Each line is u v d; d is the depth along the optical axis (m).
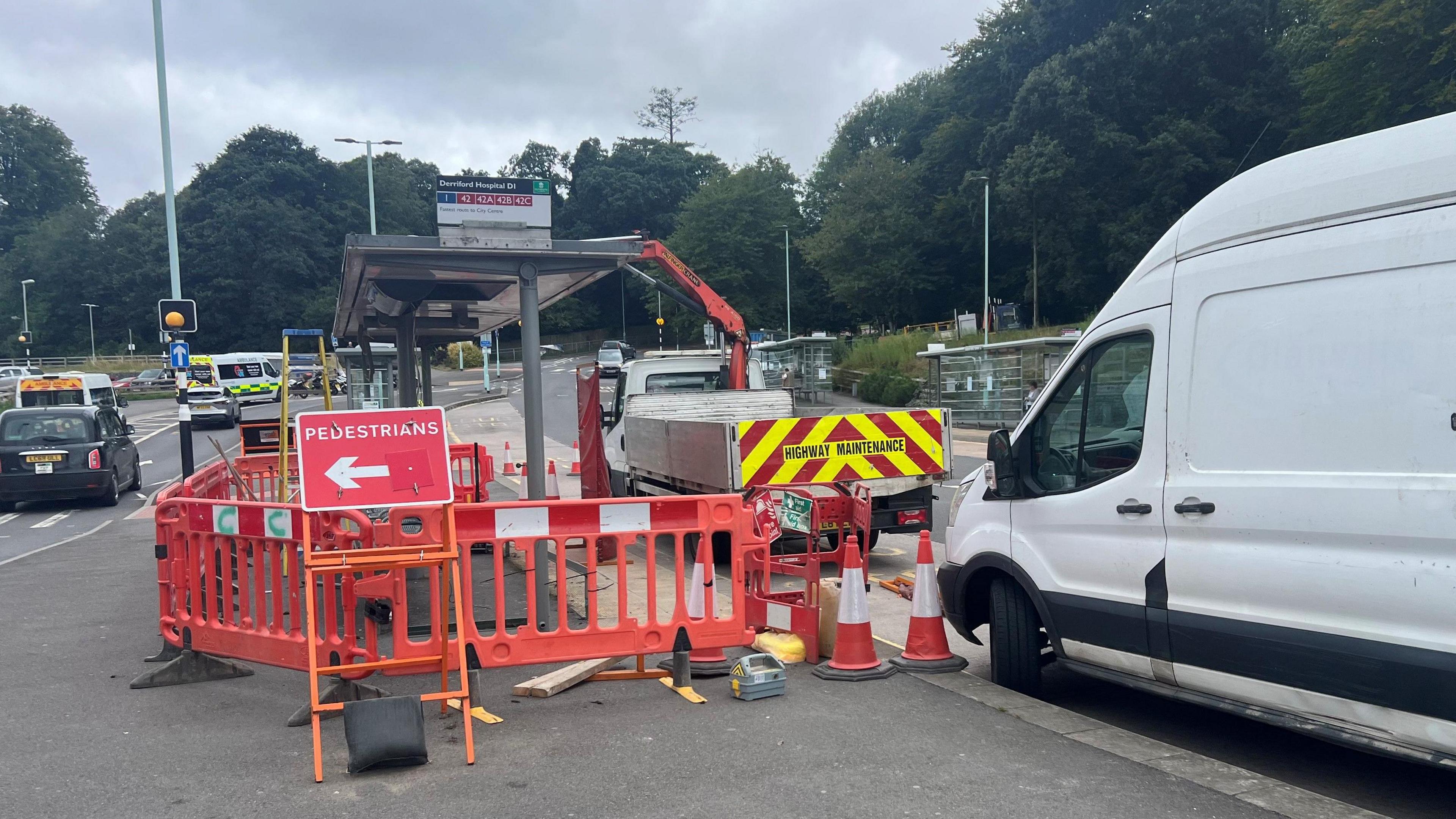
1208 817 3.86
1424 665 3.62
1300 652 4.04
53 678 6.04
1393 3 35.94
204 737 4.91
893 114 87.12
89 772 4.42
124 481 18.97
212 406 37.03
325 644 5.32
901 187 67.19
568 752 4.63
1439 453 3.60
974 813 3.90
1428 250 3.67
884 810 3.93
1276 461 4.15
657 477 11.68
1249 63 52.34
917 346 50.44
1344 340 3.92
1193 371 4.53
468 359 80.50
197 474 8.30
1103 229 51.78
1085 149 52.47
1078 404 5.25
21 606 8.36
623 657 5.74
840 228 67.00
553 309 101.69
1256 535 4.21
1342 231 3.96
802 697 5.51
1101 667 5.09
